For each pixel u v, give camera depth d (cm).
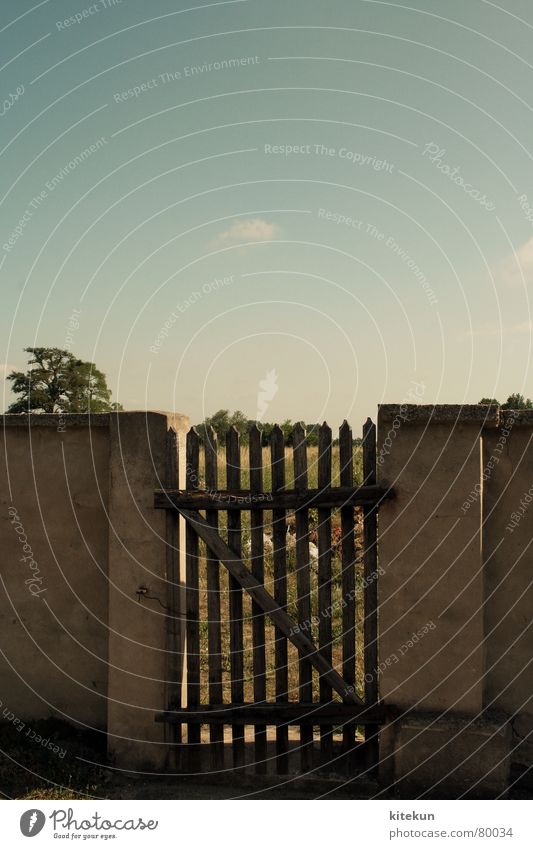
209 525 496
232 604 496
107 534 531
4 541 547
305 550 486
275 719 482
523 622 493
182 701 518
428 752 465
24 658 546
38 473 541
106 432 530
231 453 492
